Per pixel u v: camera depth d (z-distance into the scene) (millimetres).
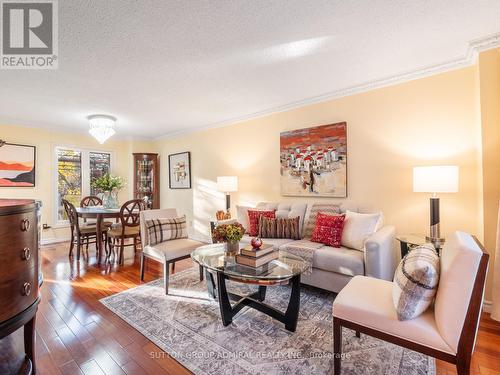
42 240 4660
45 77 2605
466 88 2373
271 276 1800
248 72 2578
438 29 1914
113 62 2320
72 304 2365
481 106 2146
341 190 3105
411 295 1248
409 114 2674
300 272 1897
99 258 3676
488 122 2123
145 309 2264
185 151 5219
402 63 2443
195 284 2820
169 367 1560
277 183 3756
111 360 1620
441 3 1634
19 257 1247
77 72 2504
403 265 1408
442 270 1266
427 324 1250
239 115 4102
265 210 3336
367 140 2943
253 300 2178
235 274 1854
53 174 4844
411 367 1538
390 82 2762
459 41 2086
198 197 4980
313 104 3369
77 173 5199
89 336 1873
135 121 4445
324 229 2678
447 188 2123
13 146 4359
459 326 1157
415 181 2305
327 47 2137
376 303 1425
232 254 2229
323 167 3250
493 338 1803
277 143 3752
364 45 2115
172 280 2945
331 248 2510
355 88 2967
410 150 2672
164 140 5734
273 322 2051
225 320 1984
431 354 1210
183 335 1879
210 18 1737
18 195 4418
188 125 4762
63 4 1574
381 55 2283
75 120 4320
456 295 1168
